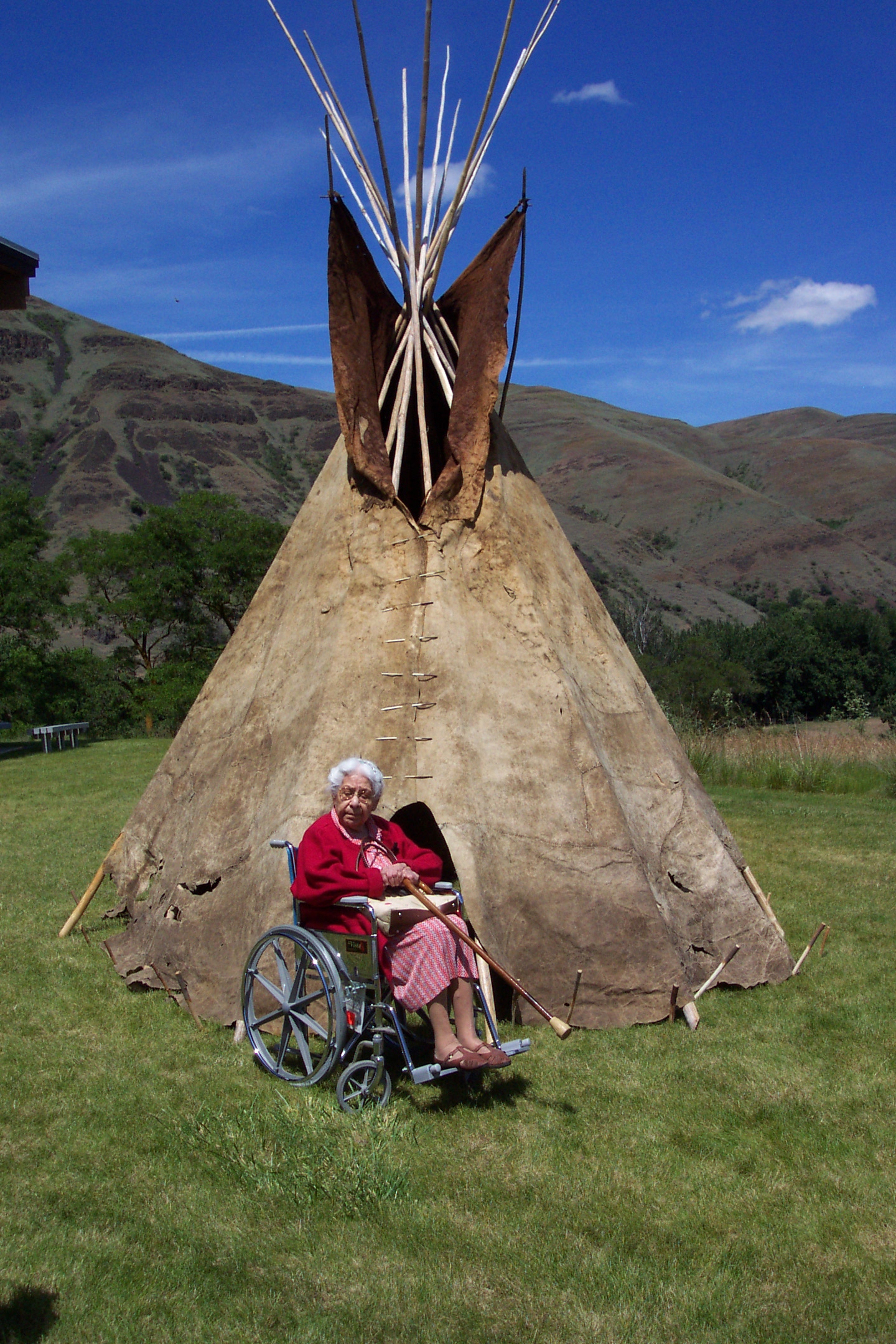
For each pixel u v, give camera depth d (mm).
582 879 4844
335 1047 3795
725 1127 3729
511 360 6133
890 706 31125
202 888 5168
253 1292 2701
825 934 5906
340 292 5672
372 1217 3078
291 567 6199
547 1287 2734
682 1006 4707
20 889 7406
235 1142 3443
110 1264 2797
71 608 31844
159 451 158750
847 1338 2545
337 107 5984
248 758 5418
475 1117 3783
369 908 3826
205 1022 4691
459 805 4785
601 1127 3707
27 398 183875
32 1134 3584
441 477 5477
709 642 46156
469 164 5684
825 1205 3188
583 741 5137
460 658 5129
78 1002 4973
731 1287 2746
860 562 133750
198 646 33250
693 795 5809
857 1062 4320
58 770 16031
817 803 12242
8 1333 2486
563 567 6059
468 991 3889
